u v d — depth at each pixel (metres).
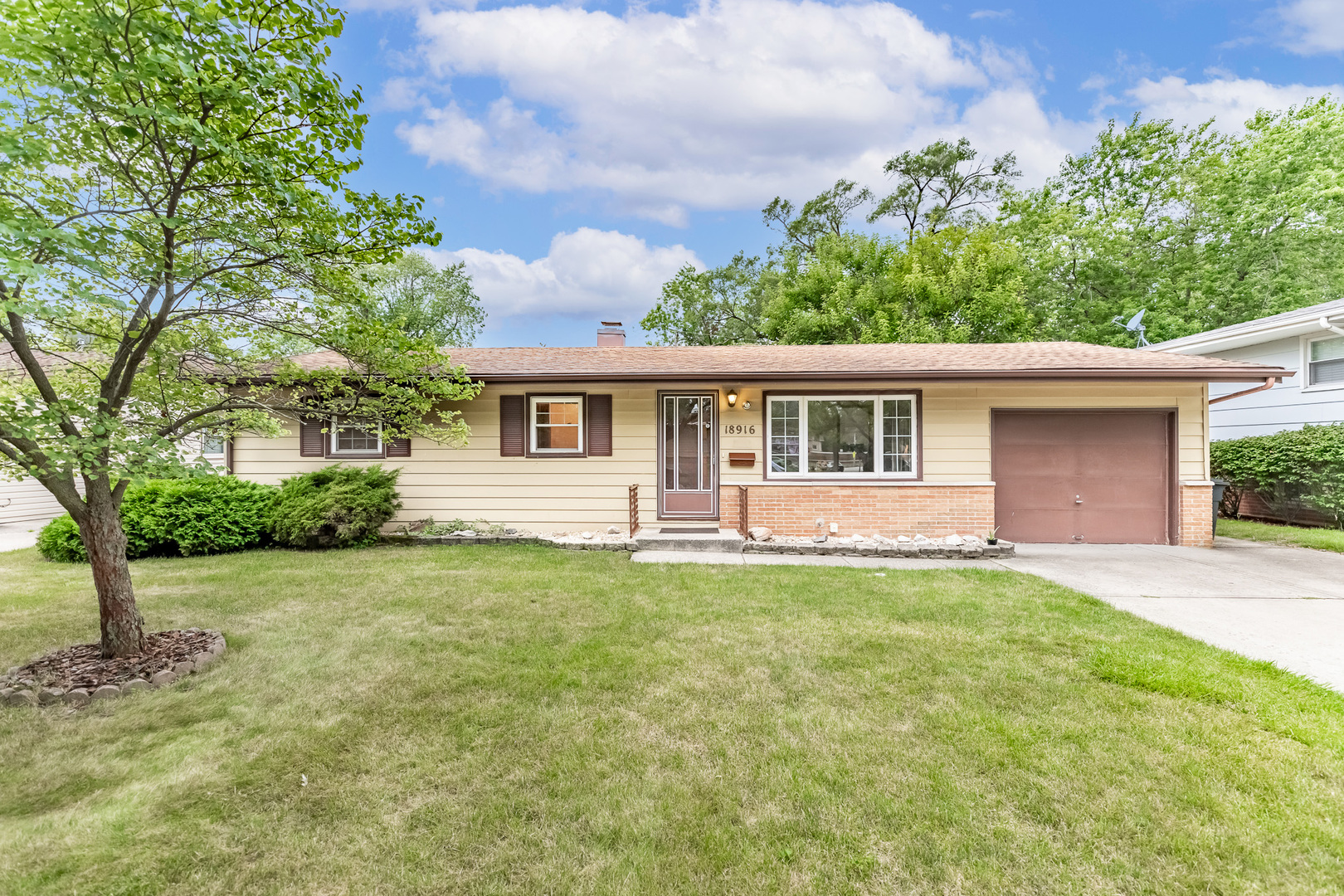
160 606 5.23
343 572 6.54
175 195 3.63
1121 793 2.44
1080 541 8.73
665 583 6.02
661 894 1.94
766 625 4.66
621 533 8.89
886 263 20.95
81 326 4.13
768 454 9.06
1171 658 3.86
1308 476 9.44
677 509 9.21
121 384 3.79
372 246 4.26
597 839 2.20
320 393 5.68
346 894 1.93
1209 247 18.67
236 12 3.38
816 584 5.97
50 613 5.05
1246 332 10.85
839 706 3.25
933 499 8.73
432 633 4.50
